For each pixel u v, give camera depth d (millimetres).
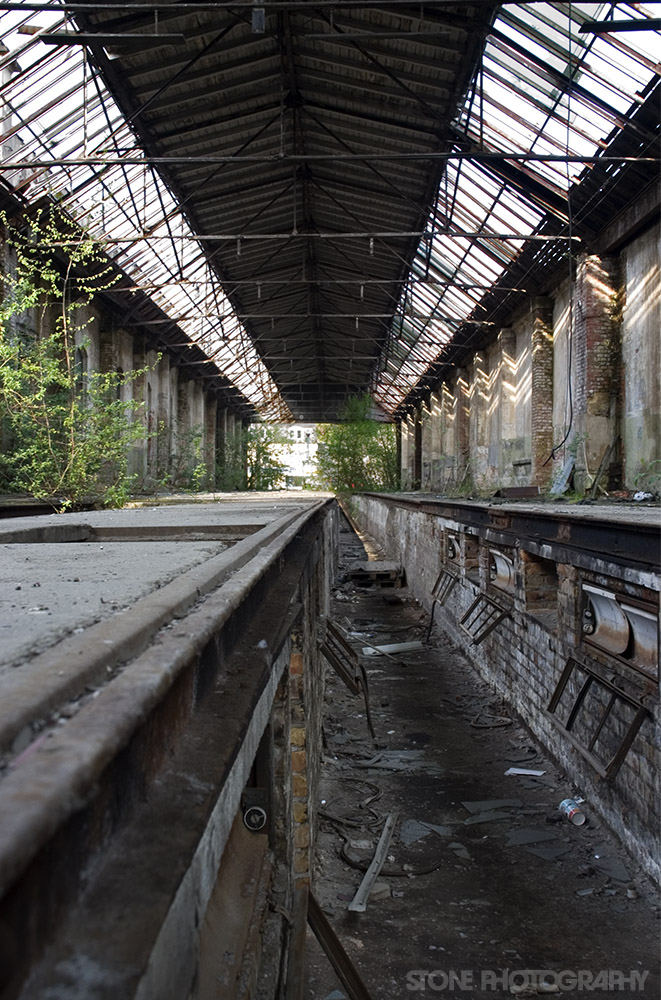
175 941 1018
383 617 16359
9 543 4332
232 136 16391
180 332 28016
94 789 847
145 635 1461
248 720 1592
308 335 35750
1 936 640
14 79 12164
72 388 14461
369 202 19781
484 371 25938
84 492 13398
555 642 7426
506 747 8133
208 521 5902
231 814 1522
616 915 4777
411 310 24234
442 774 7375
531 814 6371
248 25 12430
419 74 13258
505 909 4902
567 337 17891
